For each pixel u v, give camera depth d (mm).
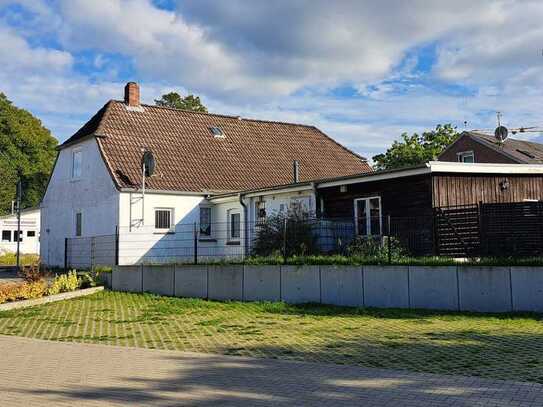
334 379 8008
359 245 18578
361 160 37219
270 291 17266
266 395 7270
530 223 15227
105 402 7066
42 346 11078
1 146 69438
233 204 27297
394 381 7781
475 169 19844
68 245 29547
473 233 16062
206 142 32188
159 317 14703
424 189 19922
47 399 7227
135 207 26516
